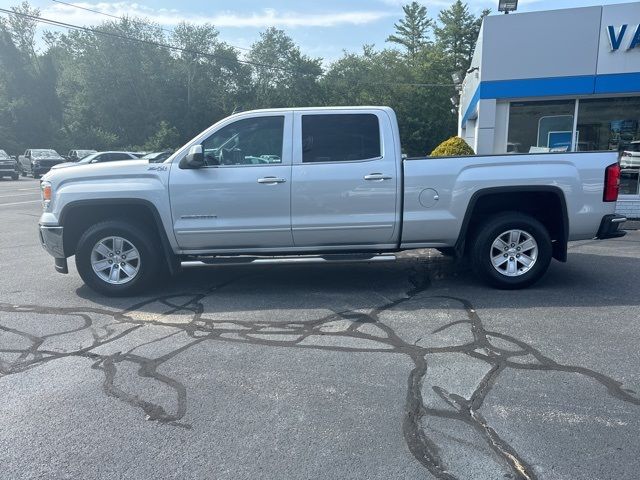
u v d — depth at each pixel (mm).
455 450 3113
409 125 51188
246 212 6070
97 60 52969
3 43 55406
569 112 12250
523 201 6418
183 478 2922
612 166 6070
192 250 6234
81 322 5480
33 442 3287
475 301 5906
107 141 50094
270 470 2973
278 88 58969
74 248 6512
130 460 3090
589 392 3771
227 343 4824
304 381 4035
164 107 55562
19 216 14922
